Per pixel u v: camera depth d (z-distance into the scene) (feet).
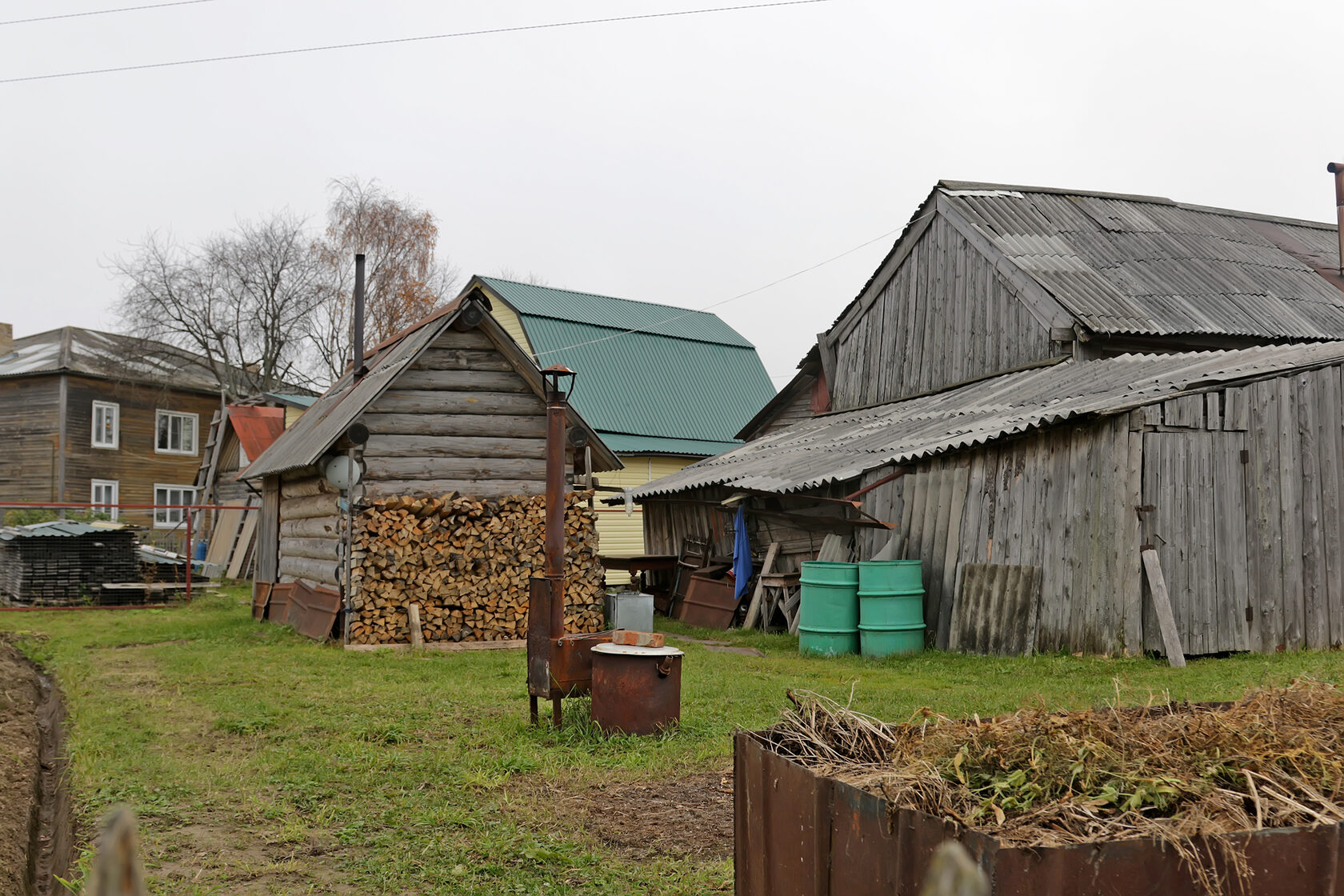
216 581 91.04
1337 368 42.29
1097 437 39.50
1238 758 10.26
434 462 49.60
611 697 26.61
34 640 51.03
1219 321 57.41
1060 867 8.23
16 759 26.76
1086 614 39.11
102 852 3.31
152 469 126.93
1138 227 68.33
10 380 120.47
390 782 22.58
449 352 50.37
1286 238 75.77
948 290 65.21
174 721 29.35
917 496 47.14
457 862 17.54
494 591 49.55
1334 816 9.21
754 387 102.32
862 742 12.69
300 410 99.30
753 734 12.64
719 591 59.36
